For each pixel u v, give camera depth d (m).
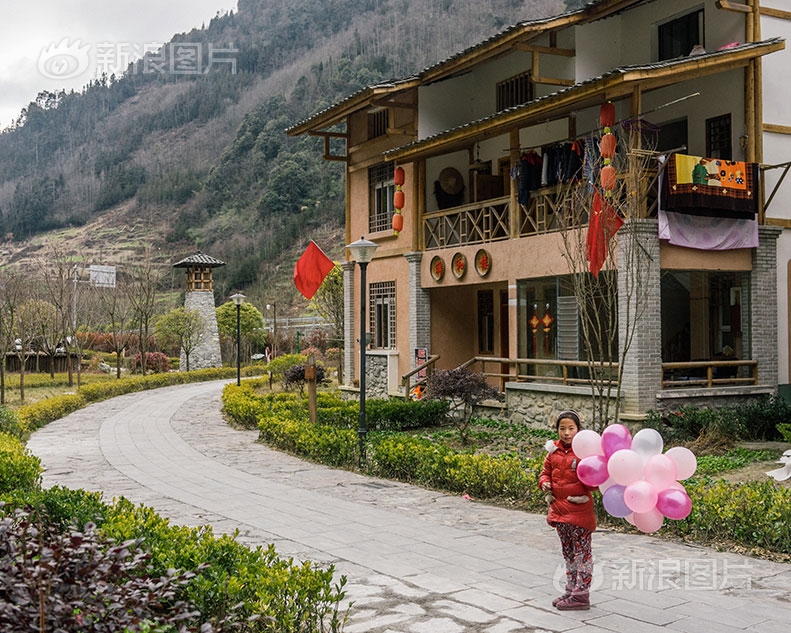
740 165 12.79
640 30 15.25
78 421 19.47
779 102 13.77
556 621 5.12
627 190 11.77
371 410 15.23
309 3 138.88
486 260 15.99
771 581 6.02
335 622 4.76
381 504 9.13
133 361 39.88
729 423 12.39
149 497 9.62
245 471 11.63
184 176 115.00
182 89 141.50
